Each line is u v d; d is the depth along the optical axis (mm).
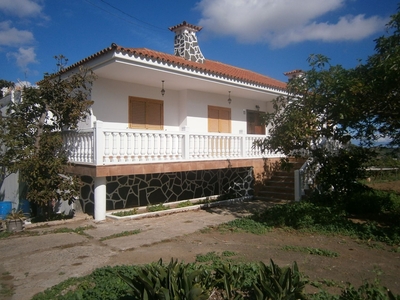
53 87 9023
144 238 7293
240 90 13391
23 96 9078
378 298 3660
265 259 5773
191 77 10875
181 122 12984
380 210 9430
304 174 11805
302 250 6297
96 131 8266
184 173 11984
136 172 8922
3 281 4961
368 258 5816
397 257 5867
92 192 9836
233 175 13344
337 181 10516
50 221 8781
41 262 5785
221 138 11469
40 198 8312
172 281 3508
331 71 7777
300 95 8547
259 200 12430
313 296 3984
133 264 5566
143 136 9164
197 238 7305
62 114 9031
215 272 4688
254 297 3818
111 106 10898
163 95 12438
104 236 7473
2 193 12242
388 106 7336
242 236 7449
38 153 8547
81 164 8969
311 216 8438
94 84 10453
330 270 5199
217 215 9781
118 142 8688
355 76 7551
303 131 7883
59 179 8625
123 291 4250
